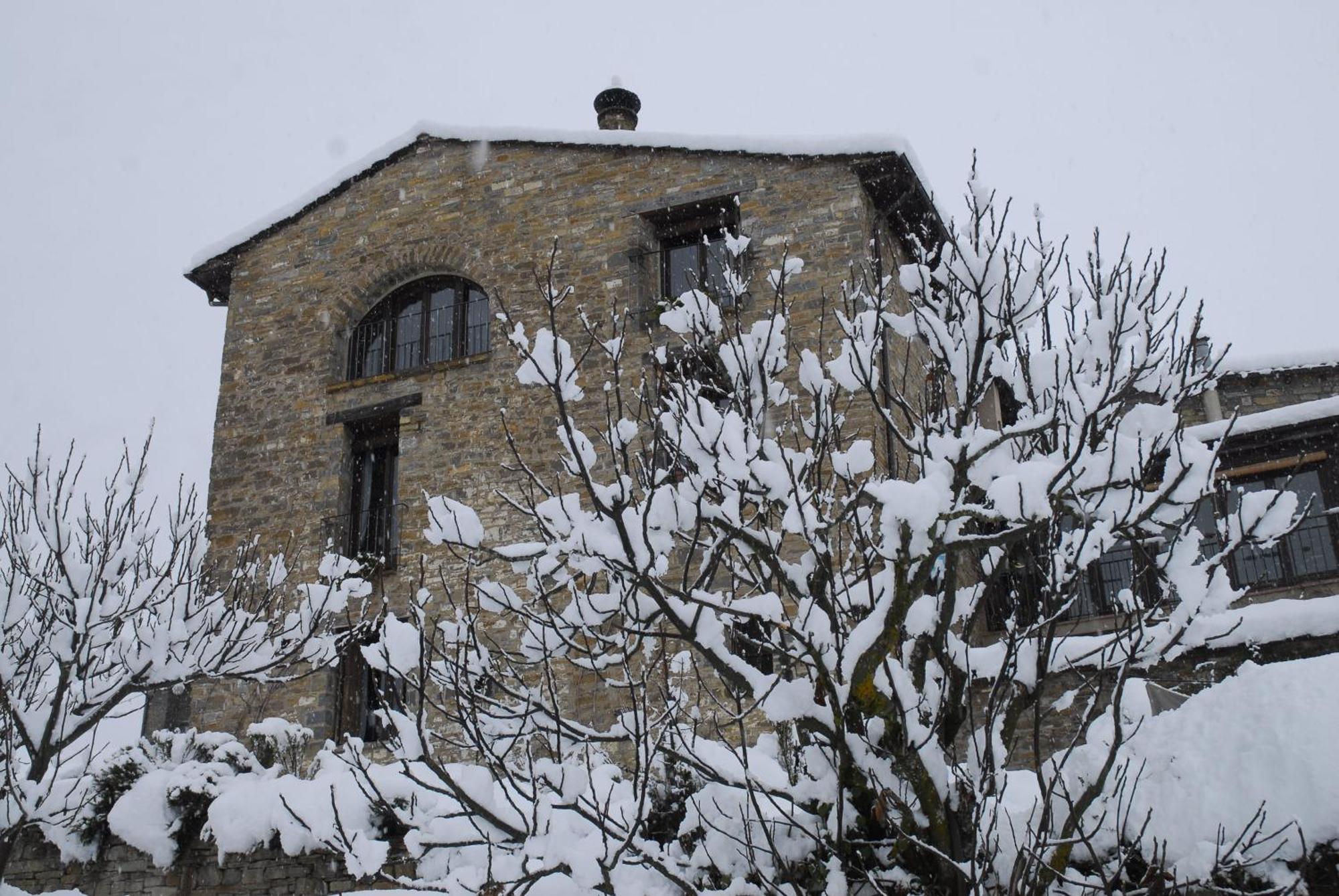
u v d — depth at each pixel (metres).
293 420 20.39
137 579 14.81
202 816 13.38
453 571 18.27
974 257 9.39
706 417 8.50
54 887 13.77
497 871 8.03
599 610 8.58
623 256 19.08
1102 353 9.25
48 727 13.51
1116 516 8.50
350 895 10.88
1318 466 17.05
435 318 20.66
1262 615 13.45
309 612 15.88
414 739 8.10
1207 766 8.03
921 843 7.50
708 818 8.77
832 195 18.27
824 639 8.24
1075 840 7.22
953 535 8.20
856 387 9.39
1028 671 8.66
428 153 21.14
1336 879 7.17
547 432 18.64
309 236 21.56
